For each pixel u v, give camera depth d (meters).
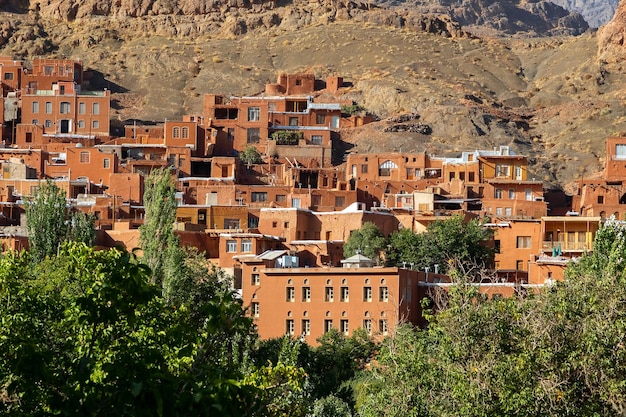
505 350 101.00
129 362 62.03
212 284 161.62
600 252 127.69
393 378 108.25
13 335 74.25
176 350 74.88
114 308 64.81
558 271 197.25
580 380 97.88
